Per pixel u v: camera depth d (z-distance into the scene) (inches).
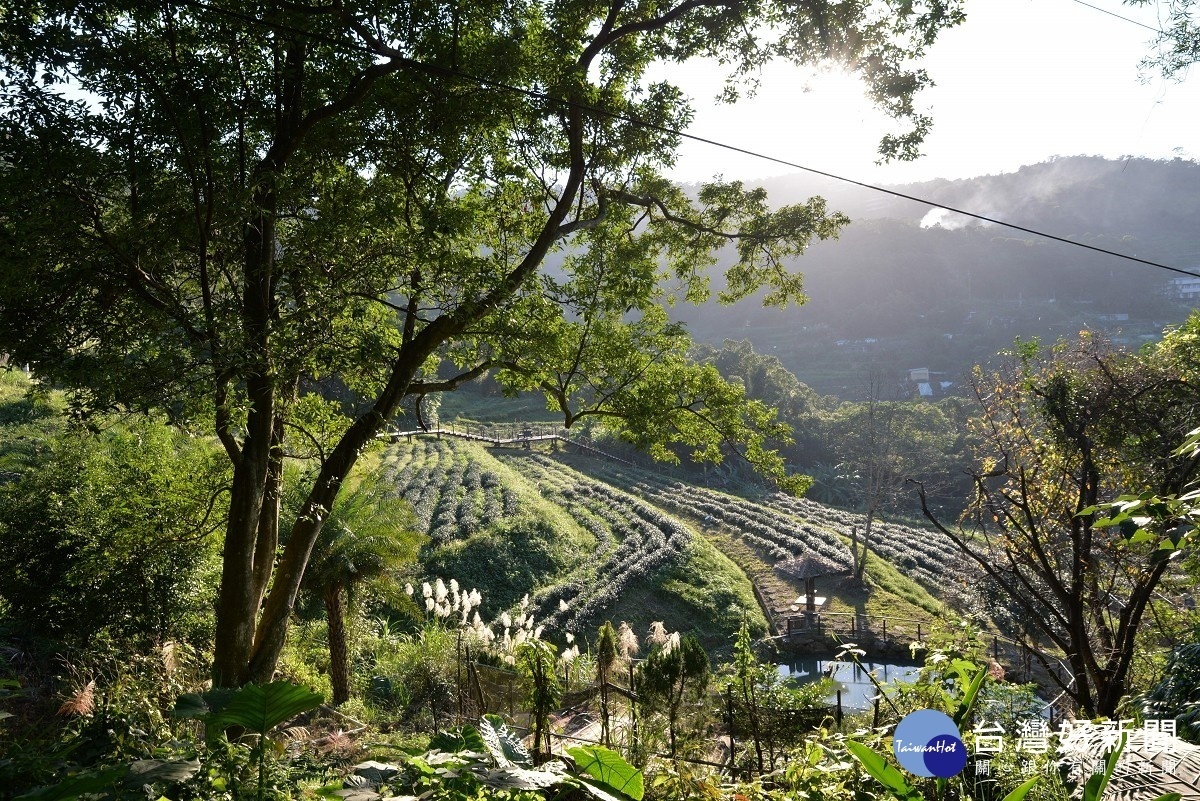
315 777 129.0
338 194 308.2
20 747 116.8
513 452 1932.8
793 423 2169.0
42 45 242.5
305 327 294.2
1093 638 327.3
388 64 299.9
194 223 279.9
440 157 354.0
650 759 192.4
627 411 415.8
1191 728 143.2
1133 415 309.4
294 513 504.4
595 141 411.5
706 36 401.7
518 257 464.8
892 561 1307.8
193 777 88.7
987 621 644.7
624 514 1386.6
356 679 519.8
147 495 429.7
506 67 323.6
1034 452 354.6
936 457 1761.8
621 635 446.9
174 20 284.0
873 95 374.3
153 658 299.3
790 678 240.5
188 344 269.4
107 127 265.4
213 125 291.6
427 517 1203.2
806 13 371.2
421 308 383.9
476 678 352.2
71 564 420.2
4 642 338.0
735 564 1198.9
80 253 264.7
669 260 515.5
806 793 129.7
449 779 90.1
